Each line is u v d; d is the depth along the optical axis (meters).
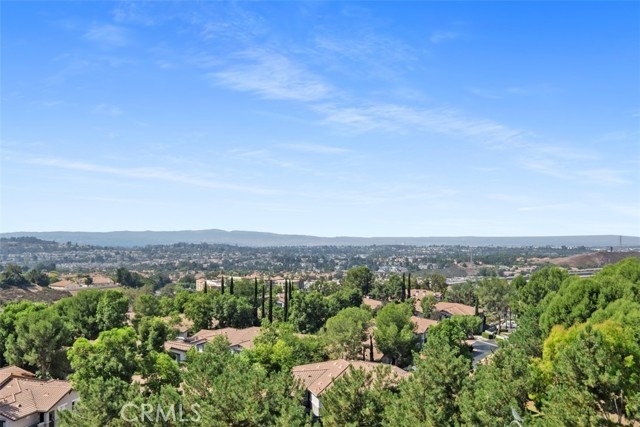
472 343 125.12
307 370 68.06
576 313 69.69
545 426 40.12
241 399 40.06
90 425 40.97
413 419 41.41
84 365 57.12
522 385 45.72
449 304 157.12
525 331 71.62
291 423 37.34
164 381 59.81
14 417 55.66
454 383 45.88
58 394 60.91
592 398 41.19
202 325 122.31
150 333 82.50
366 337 93.81
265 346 70.44
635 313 55.78
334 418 43.56
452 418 42.44
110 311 102.69
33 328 79.56
